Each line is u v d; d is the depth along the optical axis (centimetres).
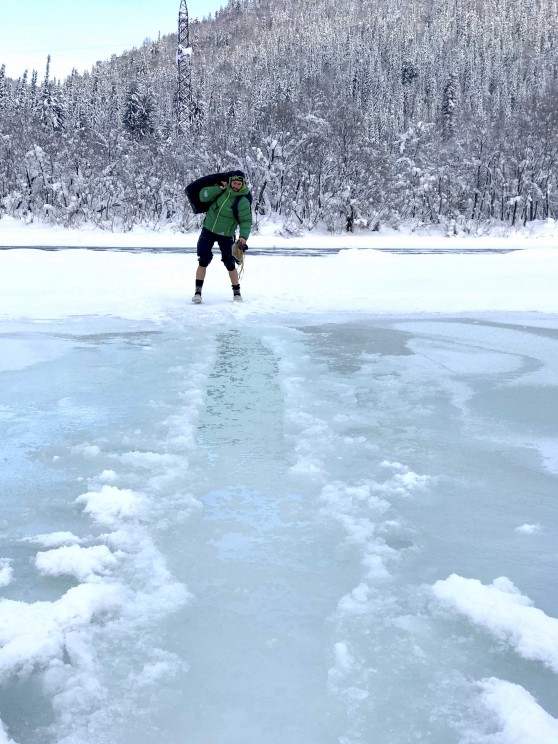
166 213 3038
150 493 243
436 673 143
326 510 230
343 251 1329
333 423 340
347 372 457
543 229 3609
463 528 222
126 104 6475
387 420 348
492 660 149
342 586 181
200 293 771
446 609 169
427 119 9131
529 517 232
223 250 774
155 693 136
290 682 140
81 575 182
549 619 162
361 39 17775
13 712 130
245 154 3247
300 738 124
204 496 242
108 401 371
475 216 3859
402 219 3488
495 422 348
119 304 748
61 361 474
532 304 780
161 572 185
